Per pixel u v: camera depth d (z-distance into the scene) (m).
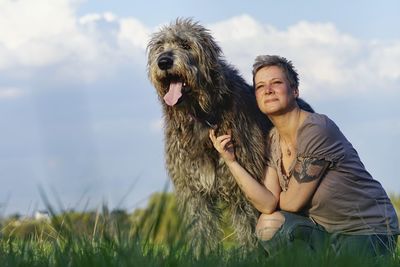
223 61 9.74
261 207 8.13
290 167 8.15
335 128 7.90
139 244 4.95
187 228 5.08
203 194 9.66
